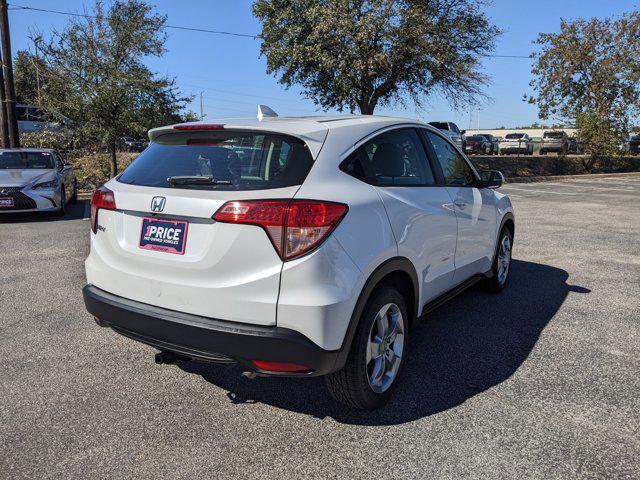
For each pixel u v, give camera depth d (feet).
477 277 15.06
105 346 12.96
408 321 11.00
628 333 13.87
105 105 50.47
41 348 12.79
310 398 10.46
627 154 103.91
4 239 26.55
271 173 8.71
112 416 9.72
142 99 54.39
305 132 9.11
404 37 61.41
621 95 92.89
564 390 10.69
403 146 11.42
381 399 9.87
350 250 8.64
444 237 11.98
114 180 10.41
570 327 14.32
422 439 8.98
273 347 8.13
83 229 29.71
